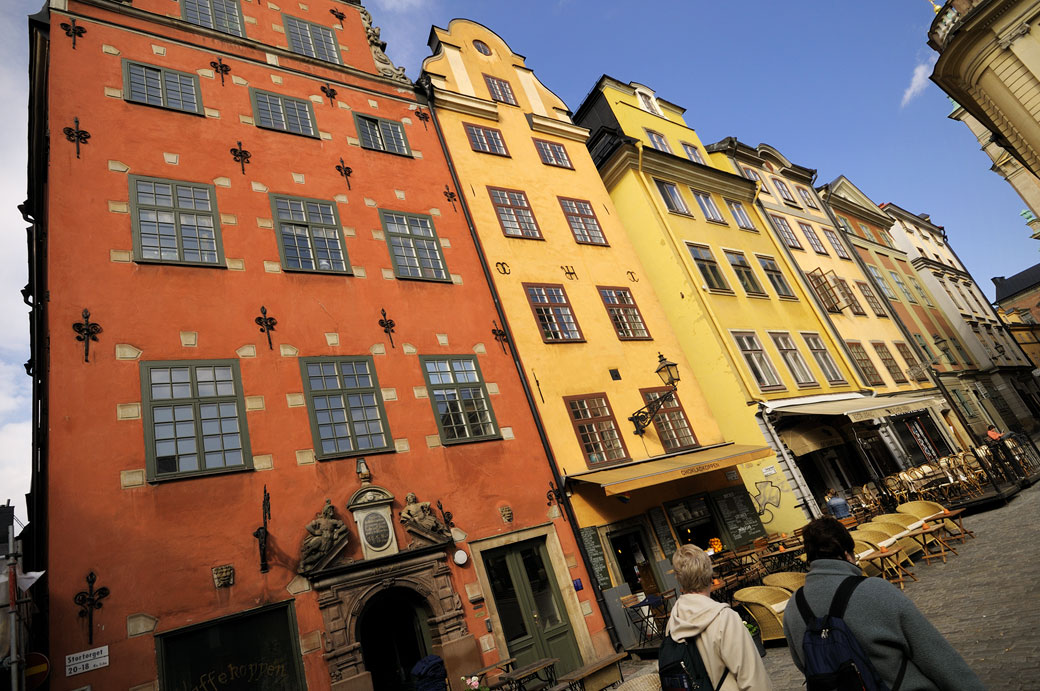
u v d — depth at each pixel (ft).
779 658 24.99
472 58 58.90
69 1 35.09
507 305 44.50
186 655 23.35
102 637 22.04
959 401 92.07
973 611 23.21
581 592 35.76
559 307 48.01
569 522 37.86
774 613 26.02
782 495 49.73
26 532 28.91
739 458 44.29
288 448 29.66
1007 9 46.09
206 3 41.86
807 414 55.01
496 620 31.37
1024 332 155.22
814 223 92.02
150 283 29.84
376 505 30.55
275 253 34.88
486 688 25.26
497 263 46.16
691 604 9.30
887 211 125.80
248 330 31.60
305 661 25.41
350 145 43.06
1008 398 111.14
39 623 21.56
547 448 39.63
